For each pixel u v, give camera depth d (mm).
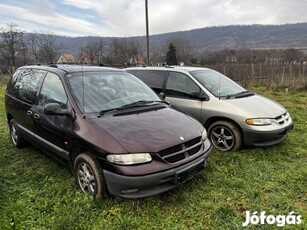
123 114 3814
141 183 3129
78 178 3762
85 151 3557
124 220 3125
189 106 5699
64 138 3850
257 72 18328
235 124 5176
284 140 5797
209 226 3121
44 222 3141
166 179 3270
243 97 5695
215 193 3762
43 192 3781
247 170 4465
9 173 4410
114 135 3330
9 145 5734
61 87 4160
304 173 4270
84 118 3664
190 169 3449
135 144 3227
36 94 4648
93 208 3352
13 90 5473
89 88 4160
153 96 4695
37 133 4535
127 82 4715
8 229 3004
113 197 3504
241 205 3518
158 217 3256
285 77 16500
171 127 3639
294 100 11711
